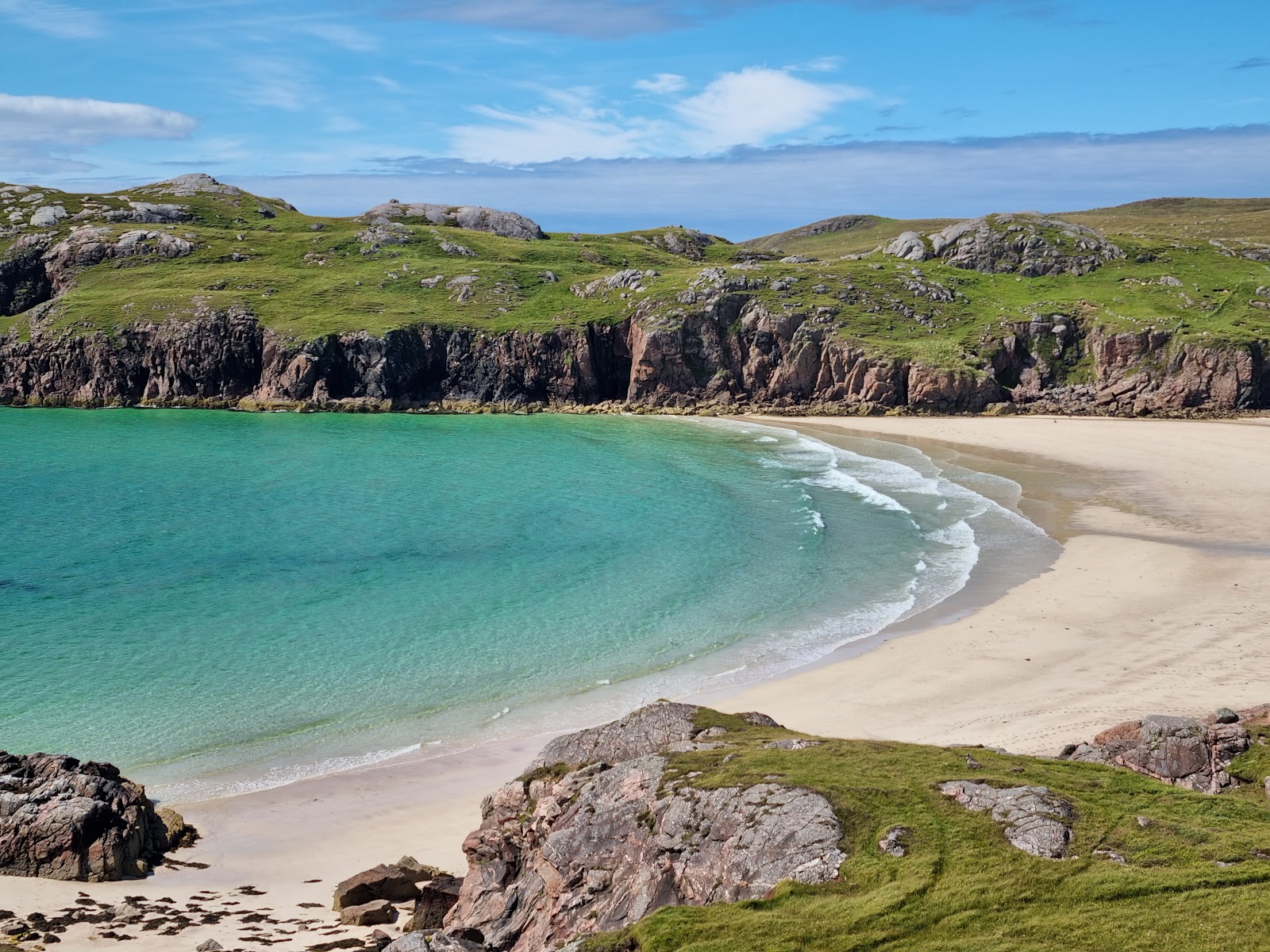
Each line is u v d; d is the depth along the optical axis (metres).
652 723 26.52
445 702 37.84
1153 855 18.97
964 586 52.19
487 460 95.81
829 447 103.75
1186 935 16.50
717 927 17.81
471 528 67.25
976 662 40.44
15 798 26.67
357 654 42.97
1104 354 136.12
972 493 77.19
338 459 96.25
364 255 176.62
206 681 39.66
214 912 23.61
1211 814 20.97
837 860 19.09
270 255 174.38
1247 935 16.33
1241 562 54.69
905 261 174.25
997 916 17.34
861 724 33.94
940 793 21.25
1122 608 46.97
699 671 40.78
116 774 29.08
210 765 32.53
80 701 37.44
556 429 119.75
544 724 35.62
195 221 190.25
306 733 35.03
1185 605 47.16
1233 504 70.94
